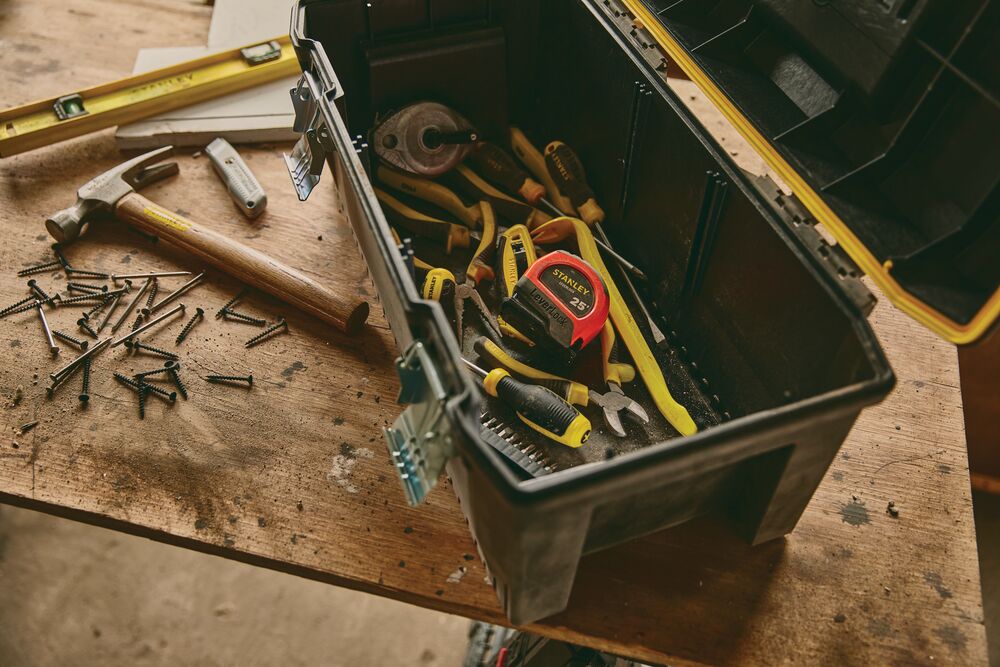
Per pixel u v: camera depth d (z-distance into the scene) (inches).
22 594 89.5
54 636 87.4
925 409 51.2
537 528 34.8
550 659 64.9
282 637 88.6
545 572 38.5
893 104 41.9
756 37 49.1
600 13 54.5
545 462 48.3
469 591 44.4
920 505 47.4
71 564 91.3
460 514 46.8
